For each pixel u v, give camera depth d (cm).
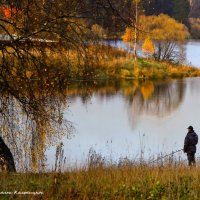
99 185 2769
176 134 8406
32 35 3778
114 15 3794
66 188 2691
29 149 4088
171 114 10269
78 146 7119
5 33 3841
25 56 3884
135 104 11388
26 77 3919
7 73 3909
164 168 3416
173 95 12975
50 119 4066
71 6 3759
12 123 4028
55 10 3750
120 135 8131
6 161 3934
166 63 18288
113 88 13875
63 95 4044
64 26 3800
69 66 3984
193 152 5156
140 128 8781
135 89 13950
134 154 6738
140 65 16875
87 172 3141
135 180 2891
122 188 2744
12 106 4022
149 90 13862
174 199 2580
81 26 3856
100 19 3819
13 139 4034
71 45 3912
